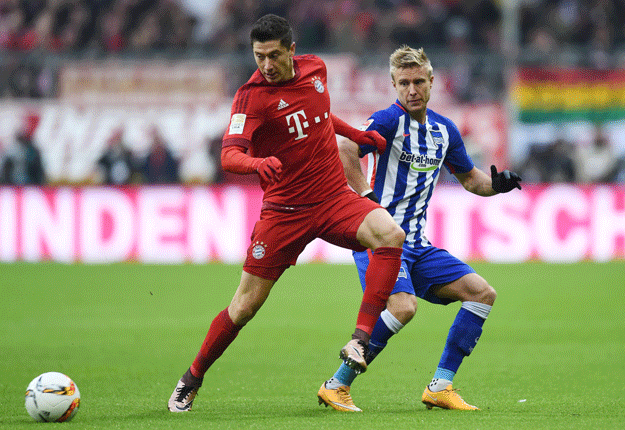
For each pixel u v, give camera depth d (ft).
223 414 55.26
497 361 82.43
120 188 182.50
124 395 64.85
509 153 185.26
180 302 131.95
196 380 57.26
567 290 141.59
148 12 219.61
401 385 70.18
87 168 188.03
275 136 55.67
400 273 59.11
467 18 214.28
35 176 188.14
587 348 91.09
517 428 48.88
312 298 137.80
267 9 216.54
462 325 58.39
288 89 55.16
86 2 219.61
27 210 183.42
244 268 57.26
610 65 185.06
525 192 178.09
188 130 187.21
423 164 62.08
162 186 182.19
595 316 116.98
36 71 187.01
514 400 61.62
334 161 56.90
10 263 182.09
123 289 146.00
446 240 177.06
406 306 57.93
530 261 177.99
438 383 57.72
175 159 188.03
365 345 53.36
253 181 188.44
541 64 185.37
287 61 54.24
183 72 187.11
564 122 185.57
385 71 182.91
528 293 138.92
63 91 187.11
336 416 54.03
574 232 178.19
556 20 215.51
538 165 186.29
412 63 60.44
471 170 65.46
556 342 95.71
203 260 181.06
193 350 90.84
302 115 55.26
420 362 83.15
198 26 220.84
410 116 61.87
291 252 57.00
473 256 177.27
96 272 167.43
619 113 185.06
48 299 134.72
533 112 185.68
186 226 181.47
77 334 102.42
